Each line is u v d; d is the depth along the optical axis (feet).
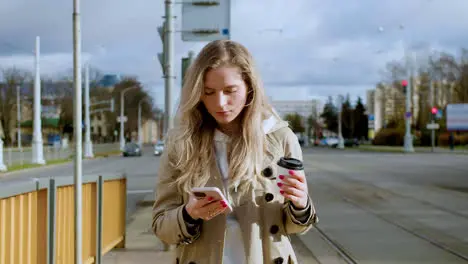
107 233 21.33
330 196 45.34
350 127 345.31
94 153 176.14
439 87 217.77
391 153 149.59
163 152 6.76
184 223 5.99
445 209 37.14
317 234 28.71
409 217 33.94
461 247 24.89
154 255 23.07
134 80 310.86
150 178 68.54
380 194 46.37
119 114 302.25
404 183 56.13
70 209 15.80
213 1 27.94
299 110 406.62
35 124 104.42
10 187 10.80
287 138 6.58
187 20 27.99
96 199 19.10
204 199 5.78
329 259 22.95
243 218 6.14
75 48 15.17
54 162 111.65
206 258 6.20
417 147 198.59
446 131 195.31
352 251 24.39
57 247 14.42
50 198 13.61
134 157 155.74
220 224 6.15
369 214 35.35
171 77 27.37
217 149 6.49
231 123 6.59
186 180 6.31
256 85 6.35
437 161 100.37
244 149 6.23
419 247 25.05
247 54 6.41
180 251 6.44
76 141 14.92
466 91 199.31
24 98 255.09
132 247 24.85
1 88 228.63
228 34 27.99
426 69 207.51
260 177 6.23
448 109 185.06
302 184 6.02
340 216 34.65
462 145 192.85
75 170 14.85
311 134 400.67
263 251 6.19
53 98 253.85
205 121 6.63
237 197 6.20
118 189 23.62
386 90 245.45
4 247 10.71
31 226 12.43
